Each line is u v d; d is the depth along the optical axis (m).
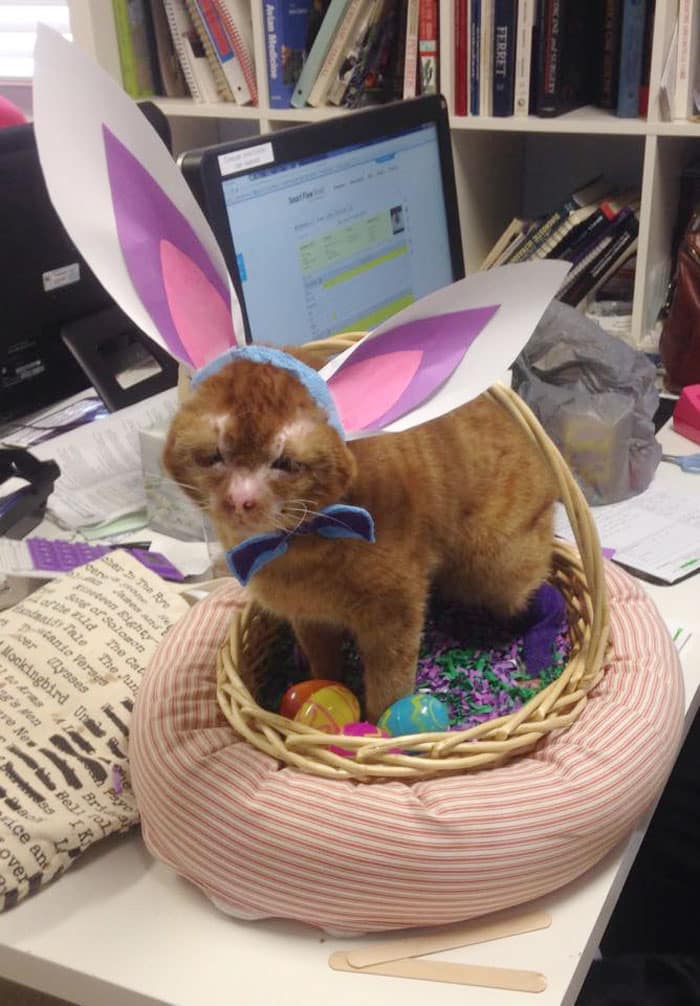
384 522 0.71
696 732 1.38
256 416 0.62
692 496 1.23
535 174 2.03
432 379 0.65
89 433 1.34
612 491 1.20
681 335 1.50
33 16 2.17
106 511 1.19
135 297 0.63
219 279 0.68
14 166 1.24
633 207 1.71
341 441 0.64
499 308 0.64
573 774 0.70
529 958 0.65
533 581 0.89
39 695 0.83
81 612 0.91
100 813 0.75
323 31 1.69
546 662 0.87
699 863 1.29
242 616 0.85
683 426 1.39
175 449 0.66
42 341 1.37
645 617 0.87
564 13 1.56
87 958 0.66
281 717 0.72
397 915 0.65
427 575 0.80
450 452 0.81
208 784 0.68
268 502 0.63
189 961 0.66
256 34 1.72
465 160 1.75
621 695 0.78
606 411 1.17
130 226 0.65
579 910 0.69
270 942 0.67
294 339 1.16
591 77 1.70
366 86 1.73
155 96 1.95
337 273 1.22
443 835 0.65
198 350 0.67
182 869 0.69
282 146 1.10
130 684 0.85
